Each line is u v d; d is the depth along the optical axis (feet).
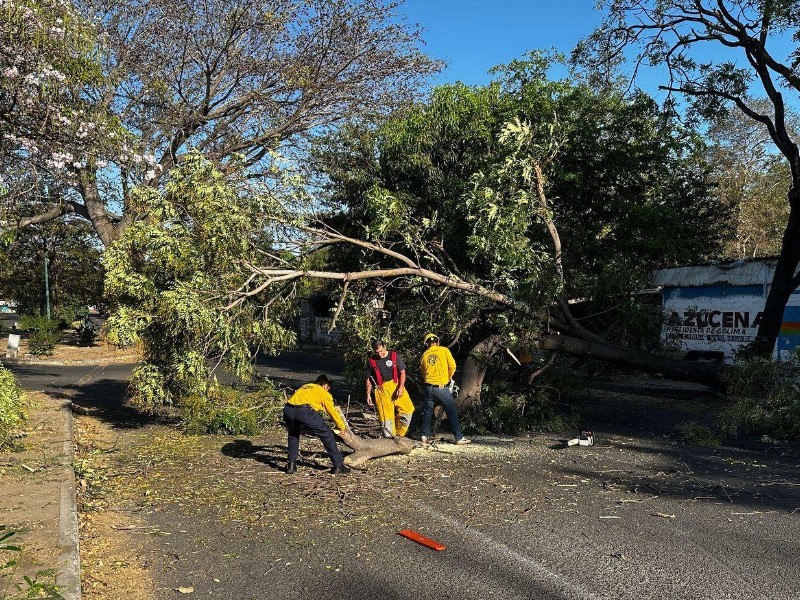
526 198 35.86
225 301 32.50
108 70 46.96
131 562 16.43
